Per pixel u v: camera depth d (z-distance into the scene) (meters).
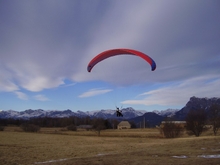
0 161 23.47
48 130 106.88
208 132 65.00
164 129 57.91
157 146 30.81
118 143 42.78
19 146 38.53
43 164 19.30
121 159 18.78
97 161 18.16
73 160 19.92
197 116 55.38
